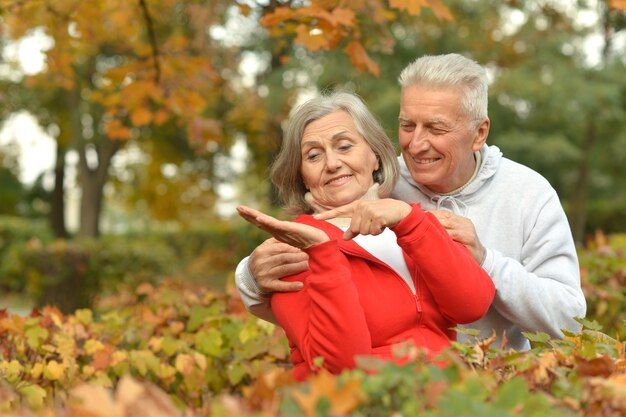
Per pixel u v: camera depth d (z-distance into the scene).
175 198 23.70
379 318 2.58
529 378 2.00
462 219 2.93
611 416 1.75
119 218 38.22
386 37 5.01
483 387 1.72
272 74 15.18
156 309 4.69
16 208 26.41
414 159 3.18
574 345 2.46
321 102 2.89
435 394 1.60
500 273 2.93
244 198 23.38
